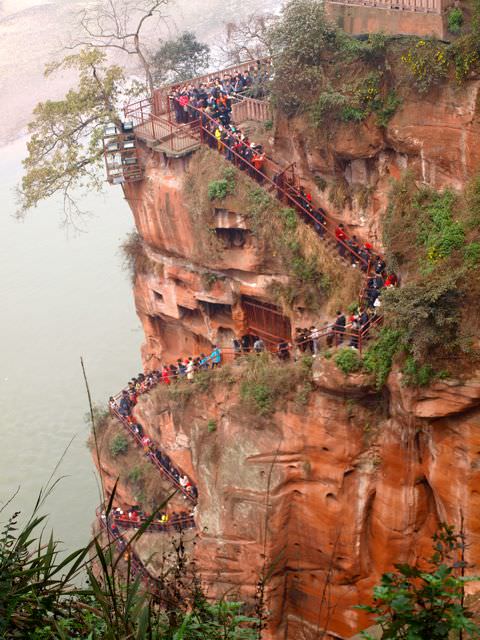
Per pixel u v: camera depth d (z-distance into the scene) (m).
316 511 28.84
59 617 8.52
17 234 71.62
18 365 57.06
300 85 30.80
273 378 28.98
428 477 25.86
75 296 63.47
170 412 35.75
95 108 39.06
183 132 35.69
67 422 51.25
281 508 29.25
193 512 33.91
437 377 23.72
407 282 26.33
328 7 30.47
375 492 27.75
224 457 30.47
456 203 26.20
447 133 26.72
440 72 26.45
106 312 61.34
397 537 27.53
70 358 57.16
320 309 31.66
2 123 82.31
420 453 26.11
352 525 28.33
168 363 42.53
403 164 29.00
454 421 24.16
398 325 25.06
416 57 27.12
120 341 58.38
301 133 31.52
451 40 27.14
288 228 32.09
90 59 38.69
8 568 8.48
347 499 28.11
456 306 23.59
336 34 29.91
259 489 29.41
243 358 31.89
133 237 41.50
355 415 27.20
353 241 31.70
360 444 27.39
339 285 30.81
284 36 30.55
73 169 38.78
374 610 7.23
